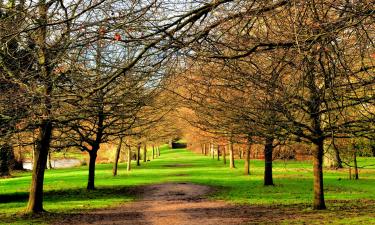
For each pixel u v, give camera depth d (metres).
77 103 8.05
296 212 17.34
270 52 7.11
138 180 37.03
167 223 16.09
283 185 30.02
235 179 36.09
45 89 8.32
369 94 10.02
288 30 6.10
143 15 5.95
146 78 7.23
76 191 29.05
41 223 16.16
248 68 9.29
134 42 6.10
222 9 5.91
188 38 6.28
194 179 36.81
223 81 10.66
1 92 9.12
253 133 15.62
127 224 15.98
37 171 18.81
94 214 18.80
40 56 7.41
